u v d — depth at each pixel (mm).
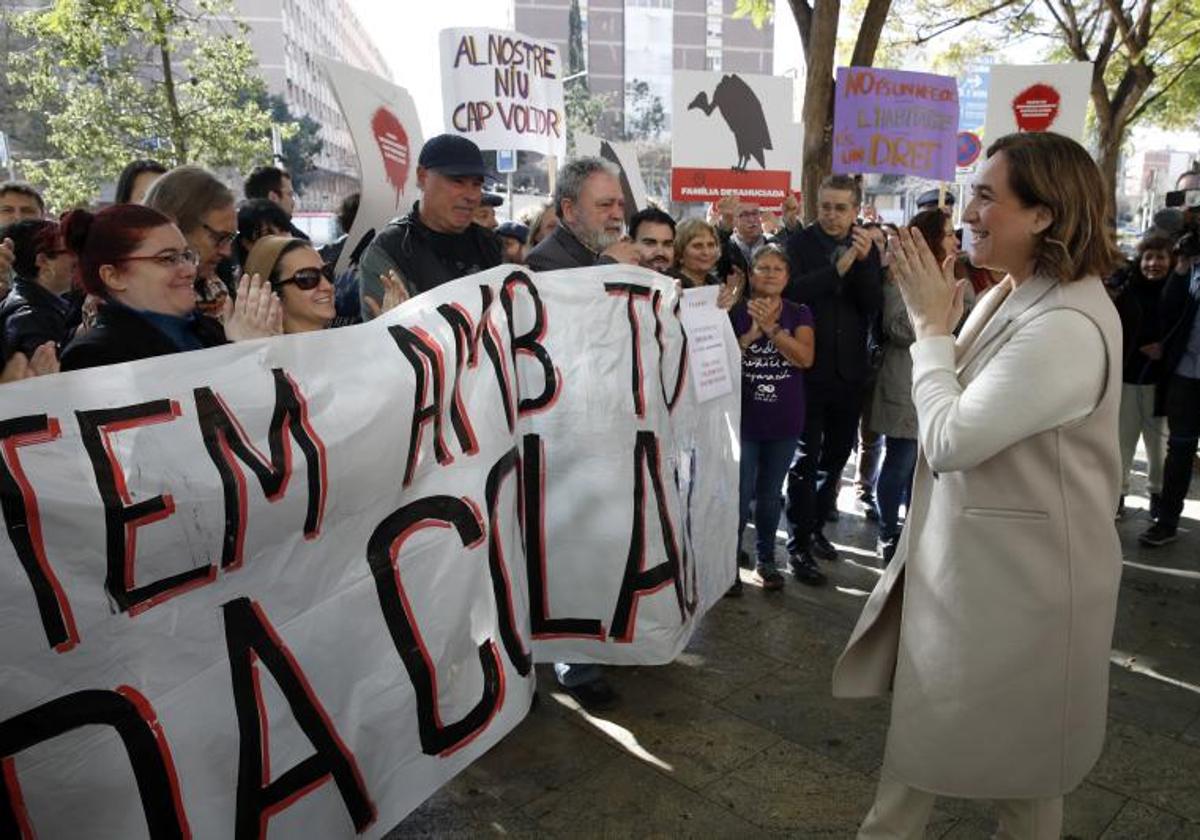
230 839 1594
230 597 1591
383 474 1832
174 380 1530
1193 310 4258
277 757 1660
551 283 2512
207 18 14781
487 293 2248
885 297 4078
